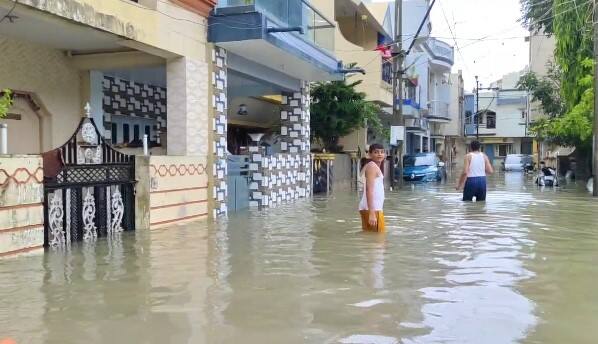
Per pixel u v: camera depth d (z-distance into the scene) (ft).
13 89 35.14
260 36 38.32
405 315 15.89
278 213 42.98
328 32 57.57
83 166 28.55
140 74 45.50
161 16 33.88
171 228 33.76
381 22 105.40
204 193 38.86
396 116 79.82
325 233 31.76
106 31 29.43
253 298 17.67
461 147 210.79
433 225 34.73
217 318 15.65
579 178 87.86
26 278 20.40
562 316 15.83
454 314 15.99
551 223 35.40
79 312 16.24
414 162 98.48
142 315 15.93
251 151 48.34
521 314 16.01
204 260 23.81
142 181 32.42
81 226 28.66
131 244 27.84
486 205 47.52
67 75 39.55
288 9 45.34
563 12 65.26
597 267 22.22
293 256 24.68
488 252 25.43
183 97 36.52
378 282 19.79
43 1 25.29
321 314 15.99
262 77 50.06
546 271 21.52
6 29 32.30
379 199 31.91
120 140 46.78
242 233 31.83
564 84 71.51
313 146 79.10
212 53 39.47
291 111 59.62
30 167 24.32
